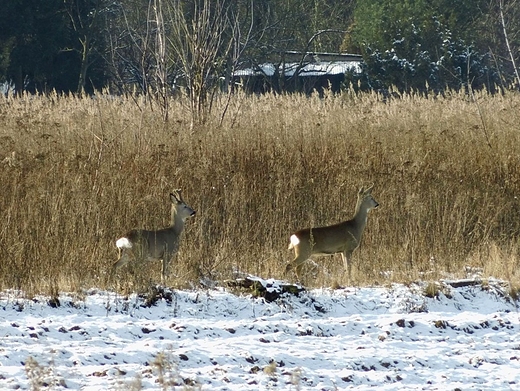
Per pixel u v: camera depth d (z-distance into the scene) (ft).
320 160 197.77
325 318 122.01
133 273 132.57
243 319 119.34
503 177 201.36
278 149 201.26
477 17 554.87
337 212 181.47
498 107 246.68
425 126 218.38
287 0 544.21
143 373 91.66
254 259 154.20
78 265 139.23
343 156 200.75
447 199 183.11
